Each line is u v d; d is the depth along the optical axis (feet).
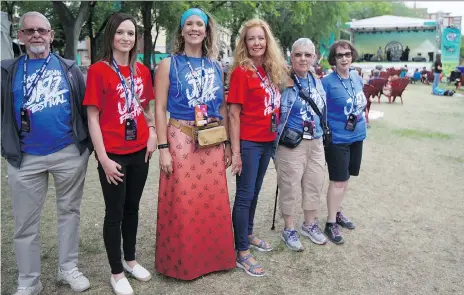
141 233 11.55
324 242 10.82
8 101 7.50
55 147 7.82
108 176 7.78
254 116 9.03
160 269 9.14
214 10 46.29
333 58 10.61
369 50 98.02
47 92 7.58
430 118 32.48
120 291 8.36
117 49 7.73
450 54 75.97
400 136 25.31
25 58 7.68
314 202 10.87
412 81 73.46
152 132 8.59
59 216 8.50
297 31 84.89
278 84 9.41
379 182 16.30
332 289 8.78
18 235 8.06
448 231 11.70
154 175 17.47
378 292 8.67
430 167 18.43
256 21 8.98
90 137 8.18
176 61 8.39
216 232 9.16
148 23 48.37
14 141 7.58
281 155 10.05
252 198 9.50
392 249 10.61
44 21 7.50
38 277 8.39
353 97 10.50
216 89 8.70
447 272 9.48
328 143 10.64
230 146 9.44
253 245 10.57
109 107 7.77
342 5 84.89
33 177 7.80
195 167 8.71
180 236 8.73
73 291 8.61
